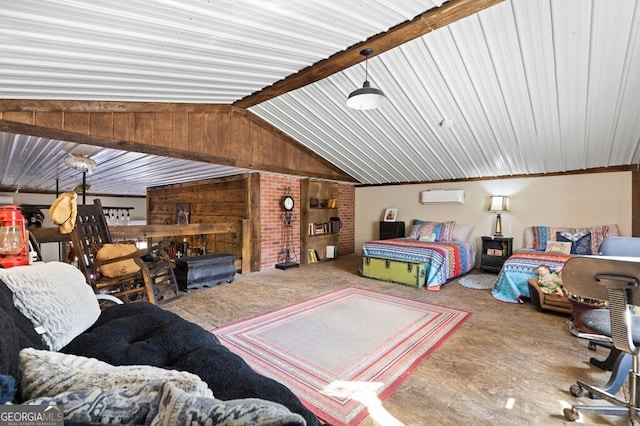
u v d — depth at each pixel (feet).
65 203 8.36
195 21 6.47
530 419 5.29
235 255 15.93
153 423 2.08
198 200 21.08
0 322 3.27
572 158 14.58
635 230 14.30
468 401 5.78
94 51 7.02
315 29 7.57
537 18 7.55
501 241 17.62
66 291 4.95
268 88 11.79
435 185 20.74
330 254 21.98
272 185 18.34
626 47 7.97
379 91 8.90
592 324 5.66
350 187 24.63
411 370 6.88
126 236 12.71
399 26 7.75
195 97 11.76
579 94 10.07
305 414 2.93
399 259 15.33
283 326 9.37
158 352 4.11
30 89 8.36
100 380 2.48
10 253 5.09
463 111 12.17
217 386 3.31
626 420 5.25
